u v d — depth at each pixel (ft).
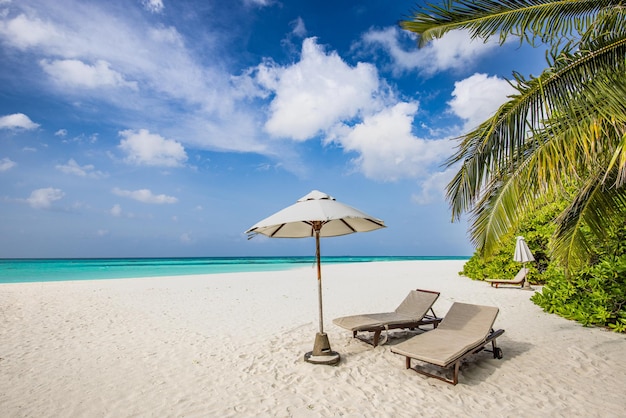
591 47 12.19
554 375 14.17
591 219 15.19
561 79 12.37
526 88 12.66
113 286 45.65
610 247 20.07
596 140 11.29
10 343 19.52
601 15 13.04
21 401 12.53
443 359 12.59
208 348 18.40
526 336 19.34
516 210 13.88
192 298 34.99
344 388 13.35
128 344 19.24
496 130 13.24
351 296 35.76
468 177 14.08
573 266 16.34
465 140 14.26
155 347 18.65
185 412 11.70
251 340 19.76
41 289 42.04
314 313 27.43
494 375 14.25
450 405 11.91
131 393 13.15
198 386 13.70
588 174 14.78
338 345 18.47
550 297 25.14
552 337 19.03
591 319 20.48
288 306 30.42
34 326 23.41
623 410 11.42
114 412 11.74
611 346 17.31
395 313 20.01
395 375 14.44
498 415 11.23
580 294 22.77
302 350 17.78
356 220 18.01
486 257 15.15
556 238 17.11
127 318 25.79
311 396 12.75
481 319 16.28
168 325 23.58
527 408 11.64
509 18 14.44
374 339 17.90
